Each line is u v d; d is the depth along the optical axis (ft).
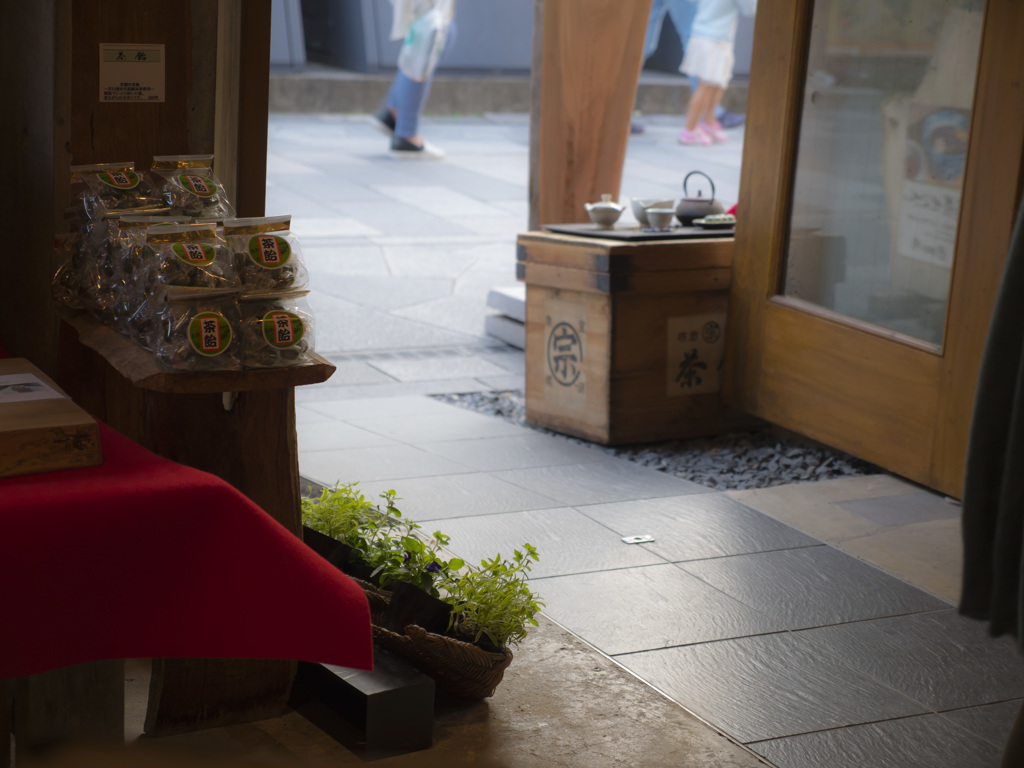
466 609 8.45
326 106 59.88
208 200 7.48
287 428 7.53
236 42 7.63
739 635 9.95
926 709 8.75
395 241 30.96
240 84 7.60
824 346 14.64
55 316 7.91
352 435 16.01
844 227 14.48
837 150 14.43
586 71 18.13
